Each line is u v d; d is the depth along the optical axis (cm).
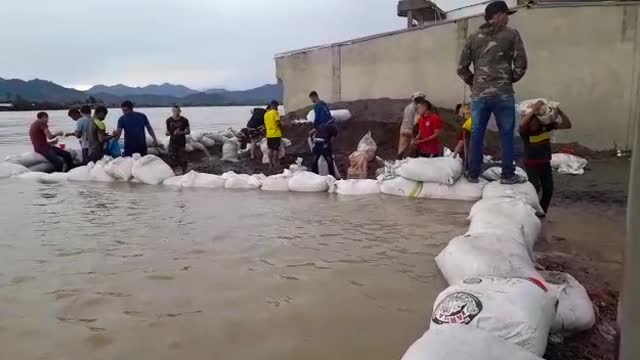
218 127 2948
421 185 748
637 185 184
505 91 621
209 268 446
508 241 388
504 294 266
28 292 400
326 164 972
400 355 291
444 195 726
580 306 304
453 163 733
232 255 482
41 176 1021
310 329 326
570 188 752
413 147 873
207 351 301
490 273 344
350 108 1320
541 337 253
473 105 650
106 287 407
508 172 638
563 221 579
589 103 1080
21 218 657
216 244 521
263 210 684
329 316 344
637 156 185
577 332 305
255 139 1295
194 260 470
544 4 1083
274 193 827
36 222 634
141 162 966
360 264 449
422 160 757
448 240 516
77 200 785
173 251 499
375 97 1388
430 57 1270
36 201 779
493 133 1098
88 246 523
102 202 765
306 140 1300
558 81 1093
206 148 1402
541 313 260
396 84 1341
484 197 625
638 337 183
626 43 1048
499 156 996
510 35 609
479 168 704
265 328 328
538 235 488
